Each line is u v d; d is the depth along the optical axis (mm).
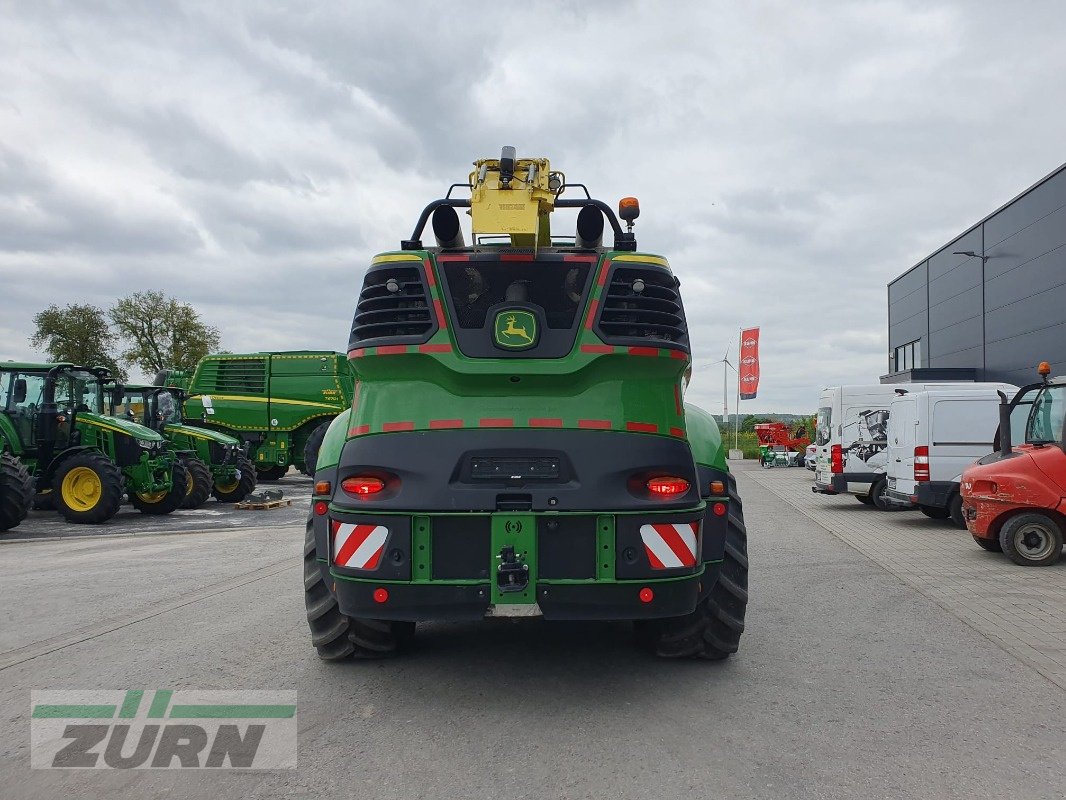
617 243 4758
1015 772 3299
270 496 16484
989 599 6945
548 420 3941
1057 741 3645
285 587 7406
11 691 4359
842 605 6715
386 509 3891
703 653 4820
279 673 4684
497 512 3852
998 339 26000
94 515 12969
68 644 5328
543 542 3883
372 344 4020
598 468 3891
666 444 4008
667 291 4172
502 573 3781
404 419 3992
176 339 55031
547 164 4488
